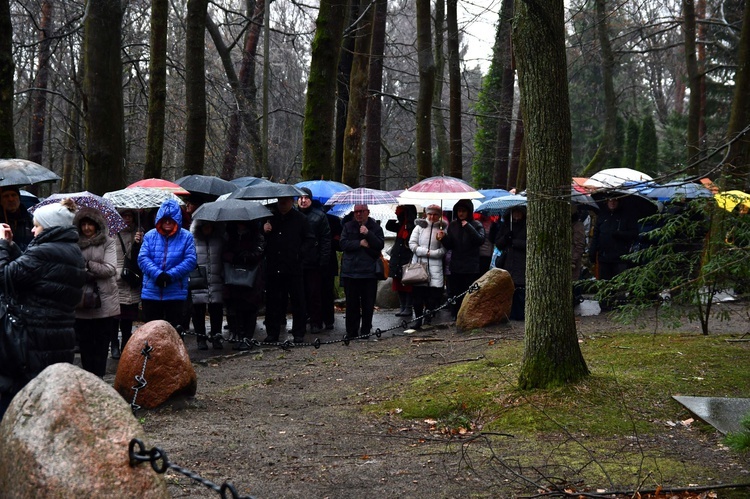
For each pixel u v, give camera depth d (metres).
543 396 7.17
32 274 5.86
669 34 37.41
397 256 13.25
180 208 10.87
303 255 12.16
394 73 35.62
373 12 18.77
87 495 3.23
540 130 7.07
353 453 6.22
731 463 5.68
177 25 27.80
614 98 26.91
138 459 3.30
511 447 6.24
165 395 7.49
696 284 7.93
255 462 5.93
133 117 27.95
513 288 12.02
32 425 3.38
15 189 8.13
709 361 8.32
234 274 10.99
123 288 10.82
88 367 8.73
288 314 14.82
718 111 34.16
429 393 7.90
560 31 7.03
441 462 5.91
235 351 11.25
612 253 13.57
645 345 9.31
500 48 25.83
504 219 13.09
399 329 12.73
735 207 8.37
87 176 15.20
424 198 12.59
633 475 5.43
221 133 28.92
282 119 39.12
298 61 31.44
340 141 23.05
